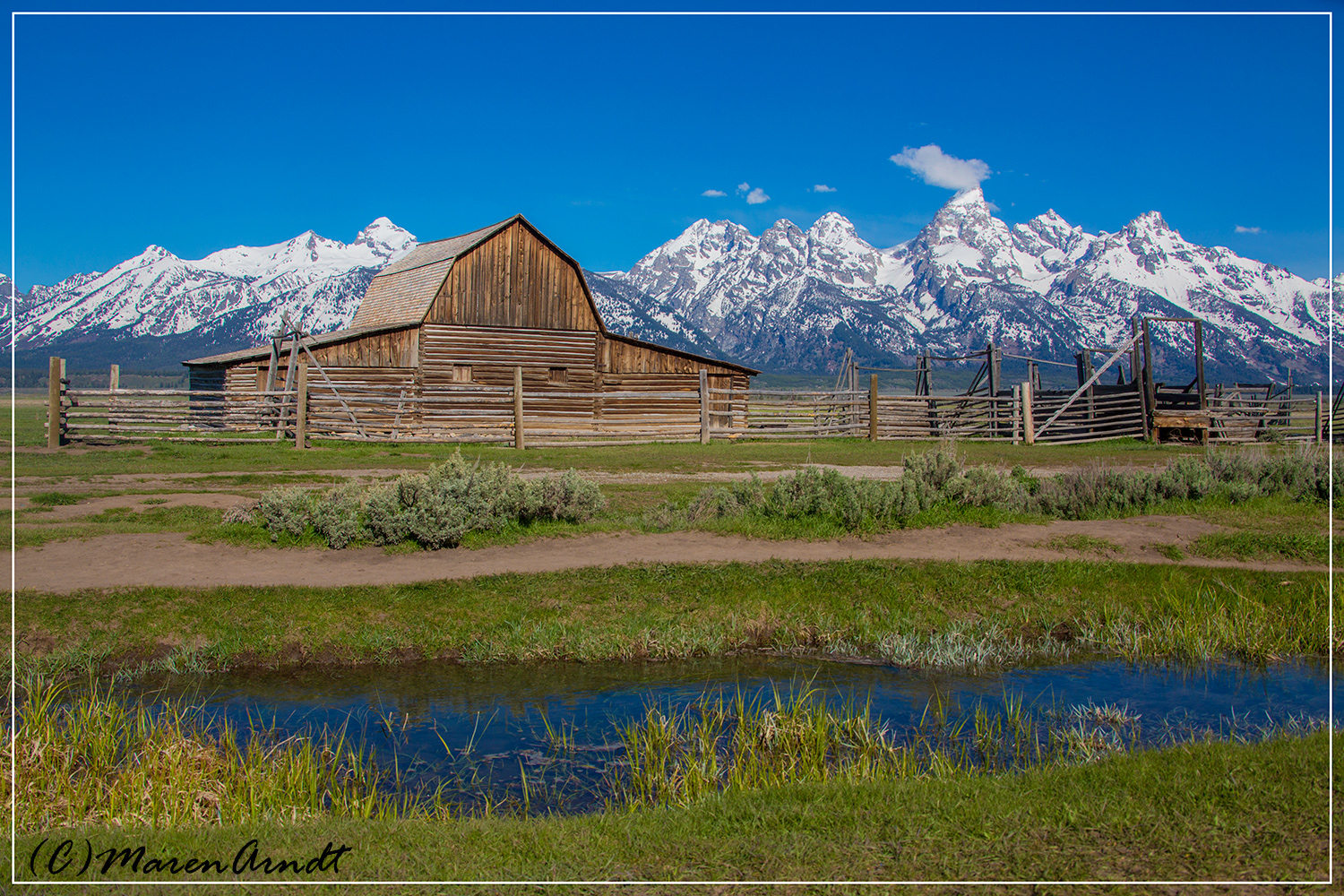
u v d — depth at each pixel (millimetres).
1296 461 19000
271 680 9828
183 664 10062
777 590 12156
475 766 7586
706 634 11211
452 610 11219
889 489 15469
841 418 35750
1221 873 4469
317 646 10508
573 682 9898
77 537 13195
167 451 25453
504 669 10320
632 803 6383
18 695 9016
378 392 32406
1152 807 5281
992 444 33375
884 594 12266
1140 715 8883
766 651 11094
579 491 15117
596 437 31203
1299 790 5422
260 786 6715
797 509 15133
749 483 16609
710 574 12344
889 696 9453
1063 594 12531
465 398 30422
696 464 24234
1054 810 5305
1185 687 9828
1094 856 4695
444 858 4953
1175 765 5941
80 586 10992
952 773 6879
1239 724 8586
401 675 10078
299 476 20328
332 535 13047
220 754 7391
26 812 6320
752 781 6883
